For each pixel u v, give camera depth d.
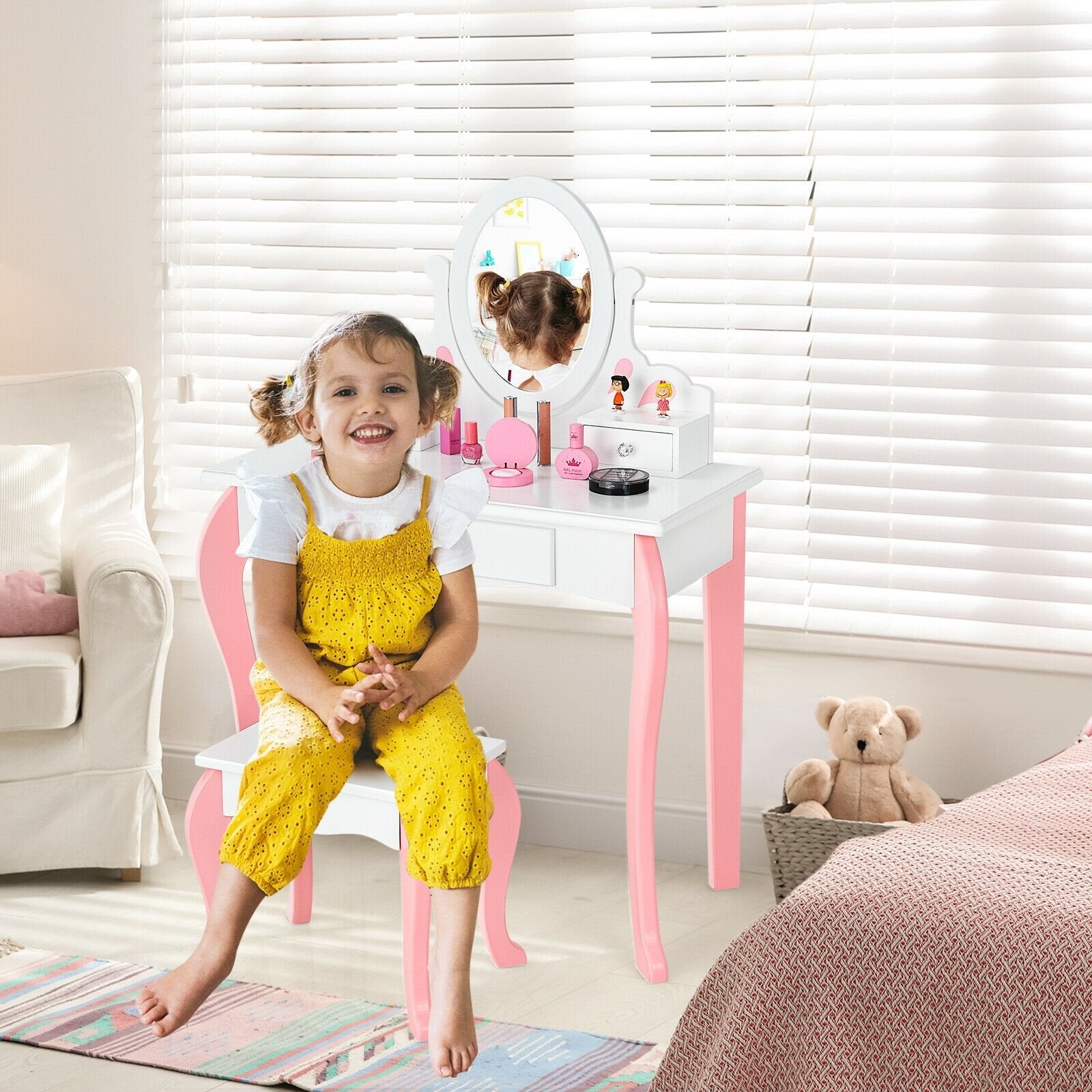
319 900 2.71
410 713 1.98
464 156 2.88
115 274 3.16
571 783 2.97
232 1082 2.04
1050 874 1.42
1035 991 1.31
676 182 2.77
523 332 2.61
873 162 2.65
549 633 2.93
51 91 3.13
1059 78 2.54
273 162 3.01
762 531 2.79
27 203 3.20
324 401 1.99
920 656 2.73
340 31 2.91
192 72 3.03
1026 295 2.60
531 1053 2.12
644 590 2.21
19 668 2.61
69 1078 2.05
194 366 3.12
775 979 1.41
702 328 2.75
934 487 2.67
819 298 2.69
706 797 2.76
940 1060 1.34
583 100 2.77
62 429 3.01
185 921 2.59
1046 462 2.61
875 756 2.61
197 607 3.16
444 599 2.11
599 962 2.45
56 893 2.71
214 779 2.24
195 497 3.16
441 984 1.86
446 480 2.15
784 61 2.67
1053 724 2.69
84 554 2.81
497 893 2.38
